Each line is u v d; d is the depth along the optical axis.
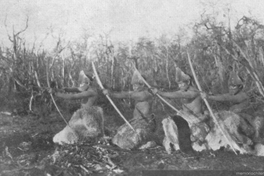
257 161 5.75
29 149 6.30
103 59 7.45
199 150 6.04
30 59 7.65
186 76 6.32
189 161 5.75
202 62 7.35
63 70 7.55
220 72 7.17
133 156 5.89
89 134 6.46
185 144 6.08
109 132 6.82
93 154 5.87
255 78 7.00
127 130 6.33
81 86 6.68
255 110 6.61
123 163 5.71
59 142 6.40
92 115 6.55
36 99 7.48
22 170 5.55
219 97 6.33
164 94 6.31
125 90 7.27
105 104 7.11
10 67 7.66
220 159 5.78
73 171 5.43
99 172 5.43
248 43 7.32
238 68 7.16
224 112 6.29
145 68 7.38
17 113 7.41
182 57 7.38
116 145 6.29
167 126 6.19
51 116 7.33
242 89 6.48
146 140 6.30
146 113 6.55
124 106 7.08
